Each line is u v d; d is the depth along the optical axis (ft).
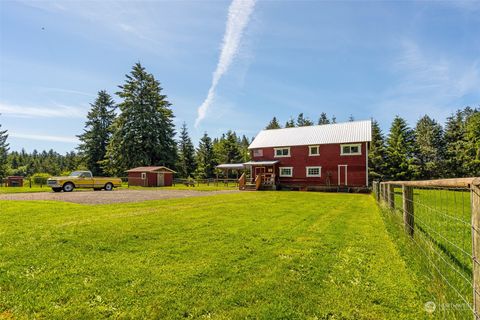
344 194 68.95
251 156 105.09
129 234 19.27
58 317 8.52
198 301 9.53
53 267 12.91
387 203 30.19
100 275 11.93
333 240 18.10
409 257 14.06
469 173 123.95
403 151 129.29
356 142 84.74
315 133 98.94
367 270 12.50
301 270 12.59
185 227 21.97
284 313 8.74
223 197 53.01
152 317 8.55
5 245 16.53
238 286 10.78
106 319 8.43
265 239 18.29
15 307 9.13
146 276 11.80
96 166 166.61
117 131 141.49
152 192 70.59
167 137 153.17
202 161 173.68
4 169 148.36
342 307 9.10
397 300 9.54
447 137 141.38
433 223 22.53
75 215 27.94
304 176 93.04
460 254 13.78
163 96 154.51
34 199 46.75
